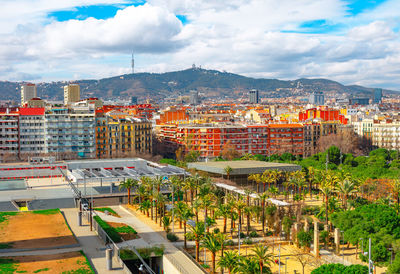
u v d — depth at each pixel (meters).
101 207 176.12
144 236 134.12
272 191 179.12
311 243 134.38
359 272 92.31
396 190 168.00
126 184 180.25
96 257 106.25
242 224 154.62
